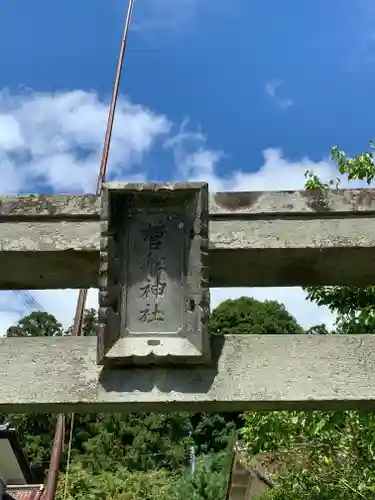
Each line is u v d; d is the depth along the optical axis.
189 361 2.92
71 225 3.20
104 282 3.01
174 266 3.12
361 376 2.94
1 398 2.93
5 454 16.95
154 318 3.03
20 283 3.50
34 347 3.06
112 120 6.51
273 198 3.20
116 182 3.15
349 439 5.83
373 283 3.52
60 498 19.83
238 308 33.16
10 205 3.21
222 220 3.18
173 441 28.23
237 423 29.44
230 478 16.77
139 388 2.93
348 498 6.02
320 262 3.26
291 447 6.45
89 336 3.11
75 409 2.99
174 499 22.39
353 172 5.99
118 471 24.06
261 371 2.96
